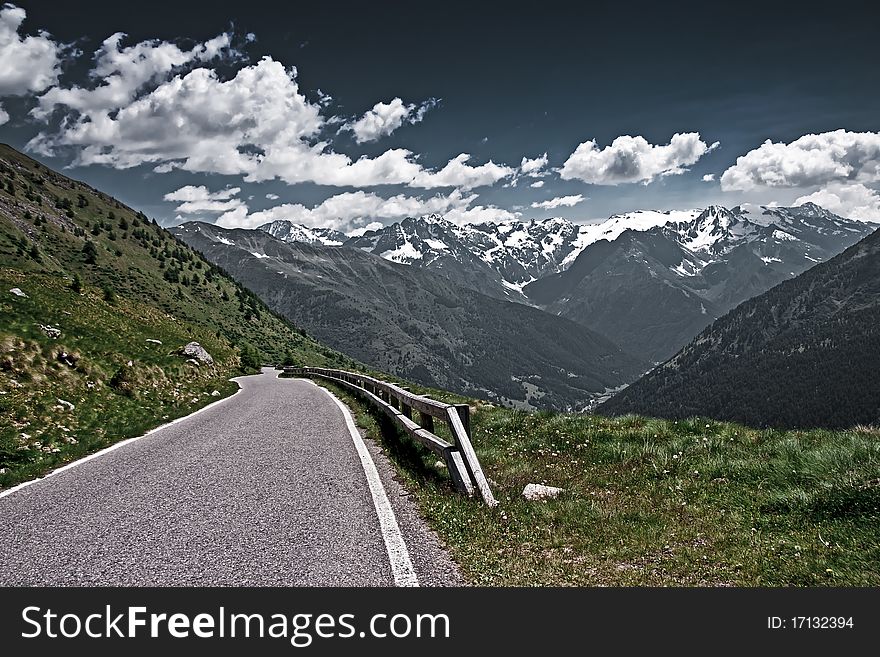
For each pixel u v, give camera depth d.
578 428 12.33
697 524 6.73
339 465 9.98
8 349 17.22
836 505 6.49
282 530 6.46
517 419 13.90
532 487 8.31
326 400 23.36
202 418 17.50
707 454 9.62
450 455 8.09
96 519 6.96
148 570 5.43
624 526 6.66
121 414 16.88
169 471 9.68
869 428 10.21
